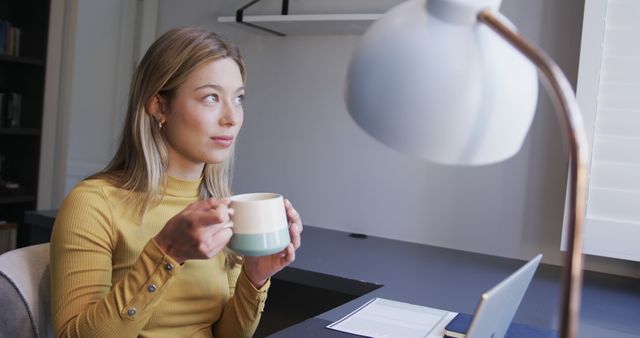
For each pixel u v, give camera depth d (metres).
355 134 2.31
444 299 1.45
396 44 0.55
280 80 2.46
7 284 1.11
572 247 0.49
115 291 1.01
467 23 0.55
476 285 1.63
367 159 2.29
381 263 1.84
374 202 2.29
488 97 0.53
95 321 1.00
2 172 3.04
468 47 0.54
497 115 0.53
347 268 1.73
